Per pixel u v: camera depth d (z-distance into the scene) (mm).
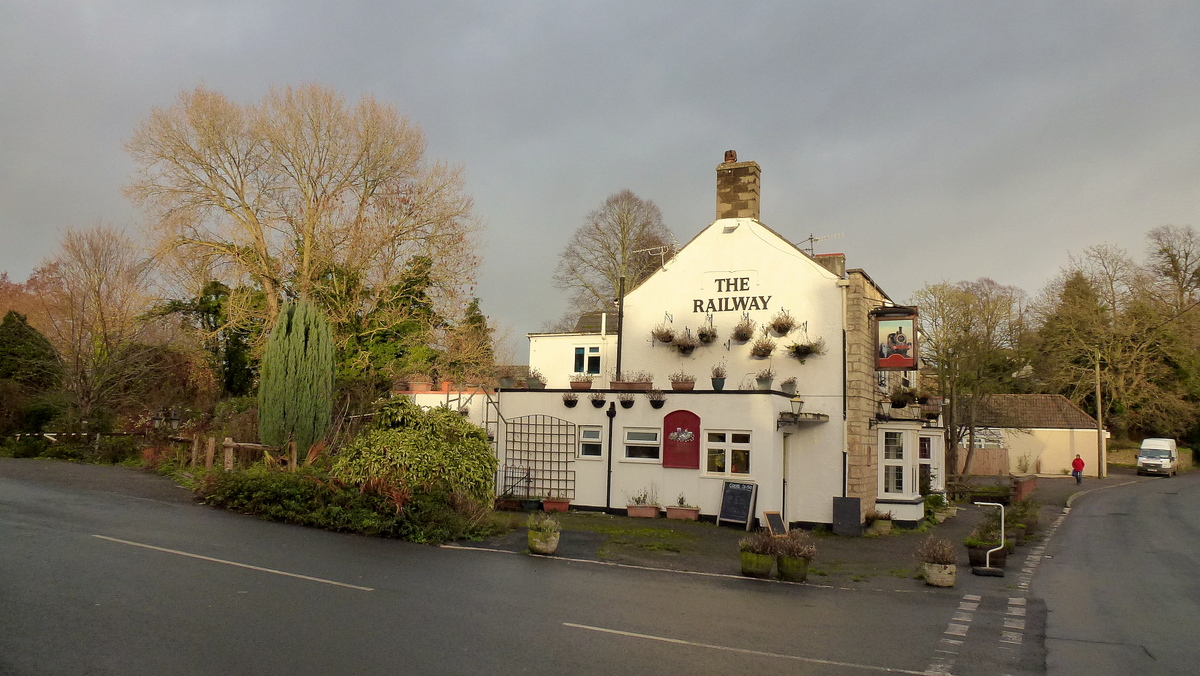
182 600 9406
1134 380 55469
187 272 31422
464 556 14148
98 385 28016
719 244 25250
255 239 31531
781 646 9336
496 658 8078
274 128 31172
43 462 23094
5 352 30234
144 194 30188
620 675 7812
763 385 22156
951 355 41312
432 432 17641
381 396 25234
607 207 50469
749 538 14789
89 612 8609
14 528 12711
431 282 33312
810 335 23766
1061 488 41344
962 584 14680
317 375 20453
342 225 31953
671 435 22344
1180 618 11953
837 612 11586
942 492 28172
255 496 16062
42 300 36469
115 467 23219
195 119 30250
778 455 21969
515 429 23625
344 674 7289
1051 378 58781
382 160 32750
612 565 14477
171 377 32188
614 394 22984
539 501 22812
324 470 18297
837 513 22266
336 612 9430
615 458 22766
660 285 25953
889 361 23844
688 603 11523
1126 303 57219
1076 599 13320
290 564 11961
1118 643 10266
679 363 25328
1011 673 8742
